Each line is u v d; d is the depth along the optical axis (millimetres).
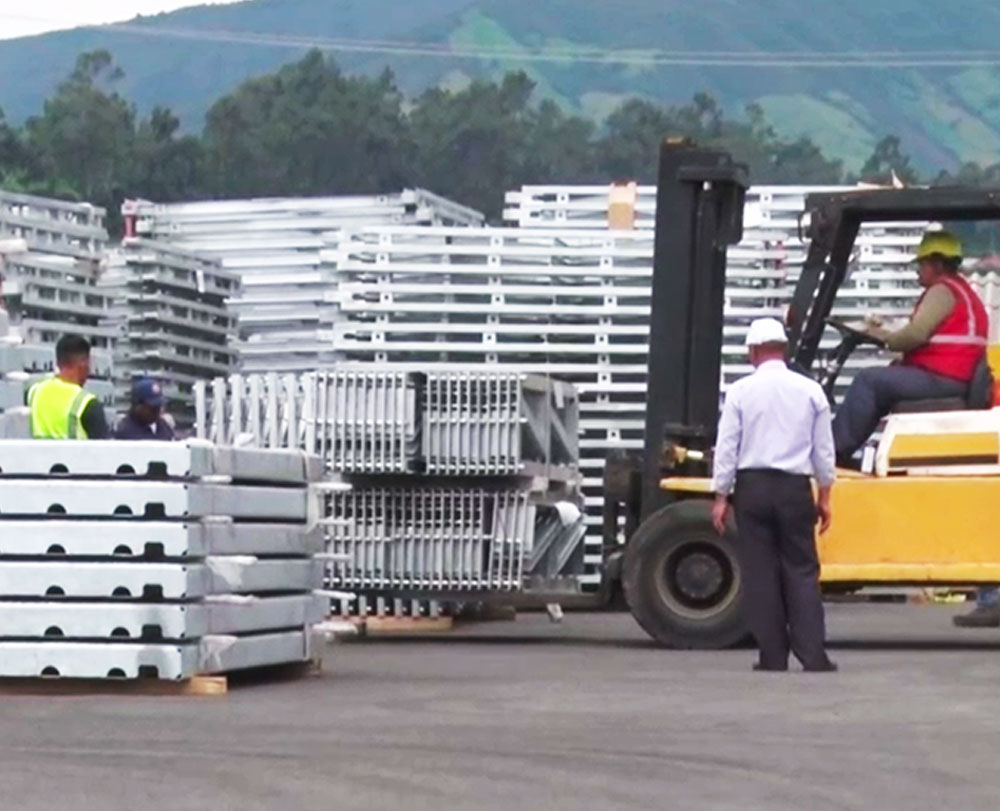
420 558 32750
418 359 38250
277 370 41594
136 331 39594
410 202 41938
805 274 30438
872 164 199750
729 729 19812
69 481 22469
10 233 37656
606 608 33094
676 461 30891
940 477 29266
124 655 22438
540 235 38406
